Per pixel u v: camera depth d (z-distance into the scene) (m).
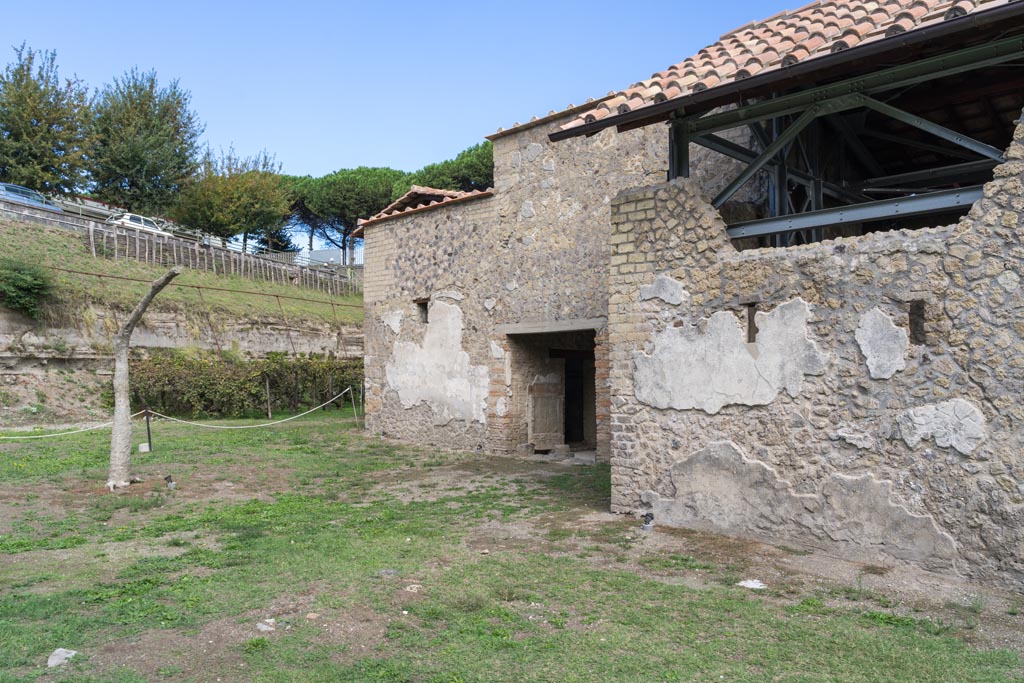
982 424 4.71
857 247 5.30
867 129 8.36
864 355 5.24
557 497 7.80
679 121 6.53
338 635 3.98
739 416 5.91
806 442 5.52
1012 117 8.22
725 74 5.89
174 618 4.20
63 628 4.01
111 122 32.22
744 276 5.89
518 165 11.16
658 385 6.46
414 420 12.91
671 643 3.89
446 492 8.24
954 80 7.32
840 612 4.34
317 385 20.56
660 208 6.47
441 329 12.40
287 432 14.45
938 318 4.92
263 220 35.91
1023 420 4.56
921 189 8.86
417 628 4.09
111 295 19.25
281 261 31.48
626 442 6.71
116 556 5.52
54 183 29.09
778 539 5.66
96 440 12.16
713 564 5.27
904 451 5.04
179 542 5.91
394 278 13.44
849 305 5.32
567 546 5.81
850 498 5.28
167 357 18.69
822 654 3.74
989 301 4.73
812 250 5.52
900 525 5.04
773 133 6.94
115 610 4.32
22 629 3.99
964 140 4.96
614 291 6.80
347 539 6.05
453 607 4.39
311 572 5.09
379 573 5.07
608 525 6.40
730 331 5.96
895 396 5.09
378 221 13.75
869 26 5.39
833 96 5.60
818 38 5.52
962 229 4.86
